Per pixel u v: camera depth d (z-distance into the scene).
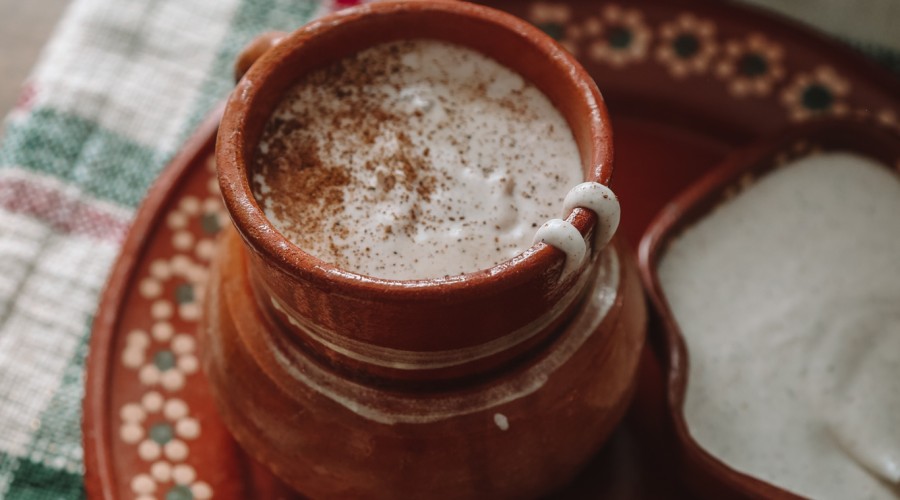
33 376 0.40
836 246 0.38
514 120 0.31
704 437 0.35
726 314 0.37
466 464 0.31
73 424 0.39
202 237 0.39
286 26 0.46
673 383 0.35
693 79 0.42
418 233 0.30
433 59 0.32
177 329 0.38
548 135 0.31
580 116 0.30
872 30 0.44
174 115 0.45
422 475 0.31
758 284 0.38
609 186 0.29
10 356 0.40
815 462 0.35
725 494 0.34
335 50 0.32
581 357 0.31
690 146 0.42
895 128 0.40
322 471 0.32
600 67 0.42
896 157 0.39
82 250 0.42
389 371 0.30
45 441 0.39
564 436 0.32
